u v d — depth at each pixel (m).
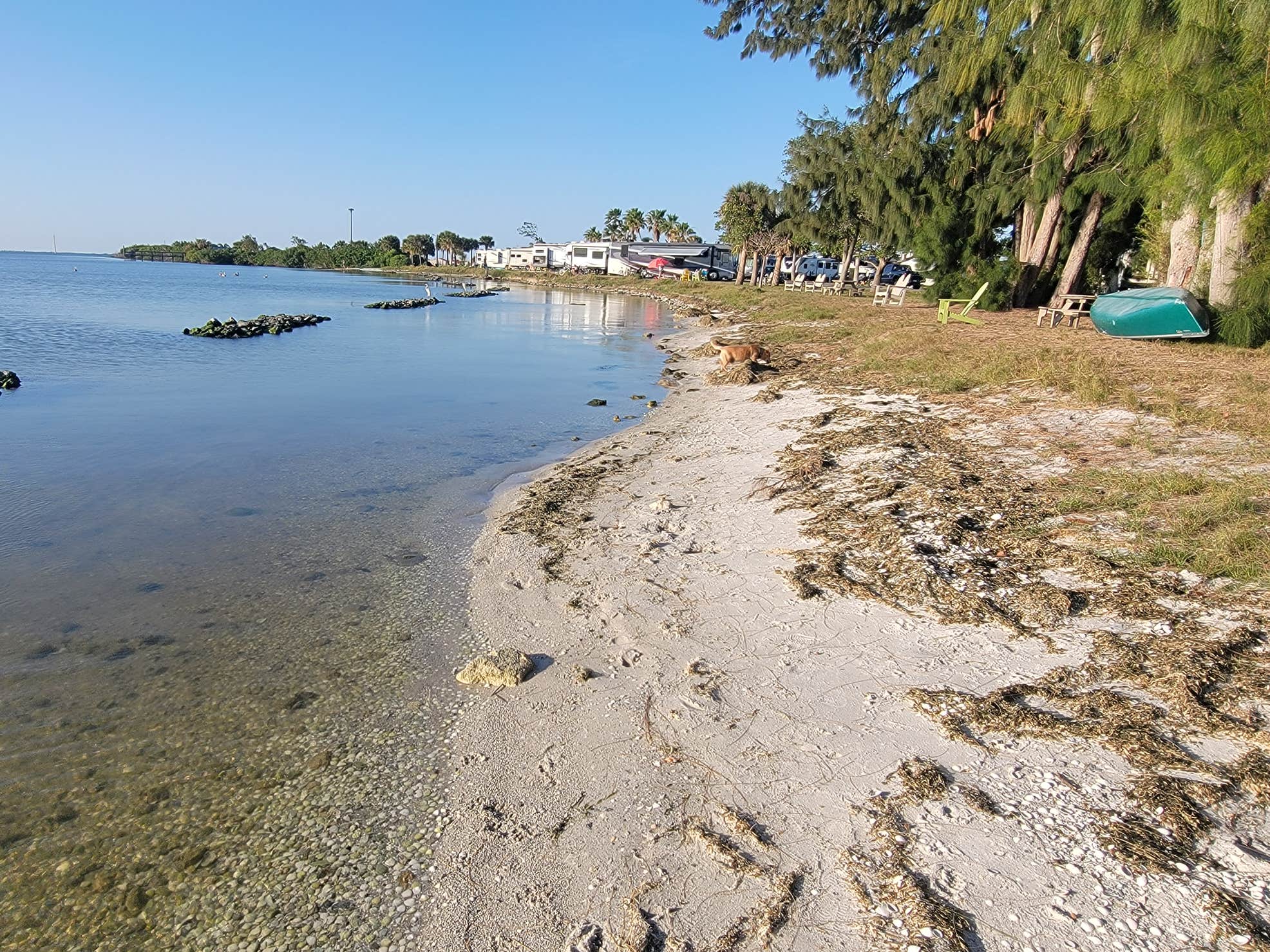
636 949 3.03
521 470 10.99
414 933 3.23
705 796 3.89
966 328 20.75
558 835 3.72
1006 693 4.46
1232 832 3.32
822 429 11.14
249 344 27.30
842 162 39.03
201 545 7.74
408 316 43.84
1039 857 3.29
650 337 32.41
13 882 3.54
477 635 5.88
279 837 3.81
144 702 4.96
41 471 10.23
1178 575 5.44
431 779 4.21
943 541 6.49
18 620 6.05
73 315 36.91
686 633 5.62
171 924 3.31
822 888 3.25
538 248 122.25
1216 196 13.64
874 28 23.41
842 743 4.20
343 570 7.15
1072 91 13.41
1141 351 13.66
